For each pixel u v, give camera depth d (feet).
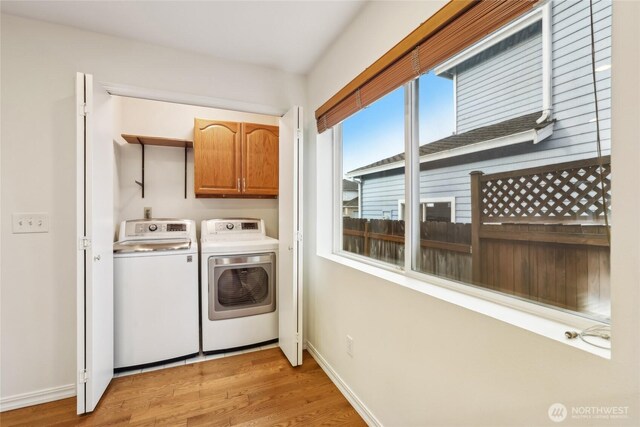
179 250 7.64
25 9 5.58
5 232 5.75
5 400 5.72
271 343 8.74
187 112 9.86
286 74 8.09
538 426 2.69
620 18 2.14
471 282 4.00
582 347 2.42
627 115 2.11
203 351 7.89
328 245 7.69
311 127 8.00
